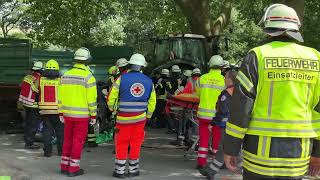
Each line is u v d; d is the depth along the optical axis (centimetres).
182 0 1709
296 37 336
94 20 2203
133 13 3297
